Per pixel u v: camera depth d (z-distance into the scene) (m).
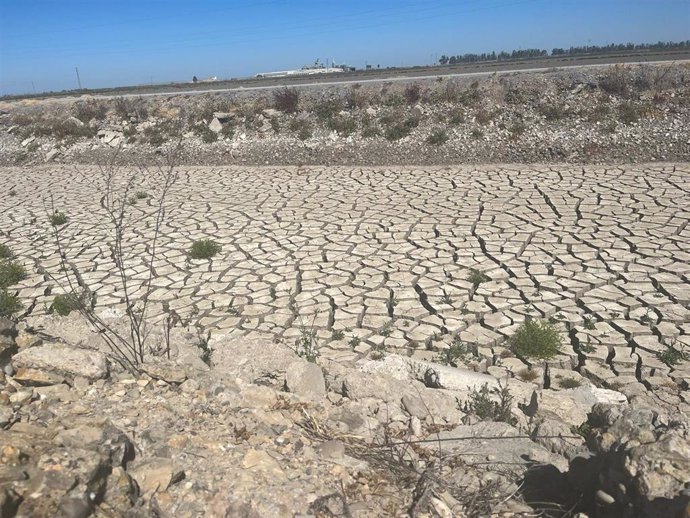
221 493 2.77
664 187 12.39
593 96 17.92
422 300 7.89
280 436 3.51
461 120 18.27
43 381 3.65
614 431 3.28
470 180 14.15
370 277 8.68
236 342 5.70
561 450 3.90
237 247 10.30
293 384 4.70
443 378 5.39
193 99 23.56
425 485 3.13
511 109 18.30
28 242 11.30
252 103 21.95
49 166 20.73
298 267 9.21
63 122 23.61
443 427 4.31
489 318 7.30
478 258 9.16
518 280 8.28
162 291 8.57
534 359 6.41
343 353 6.64
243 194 14.24
